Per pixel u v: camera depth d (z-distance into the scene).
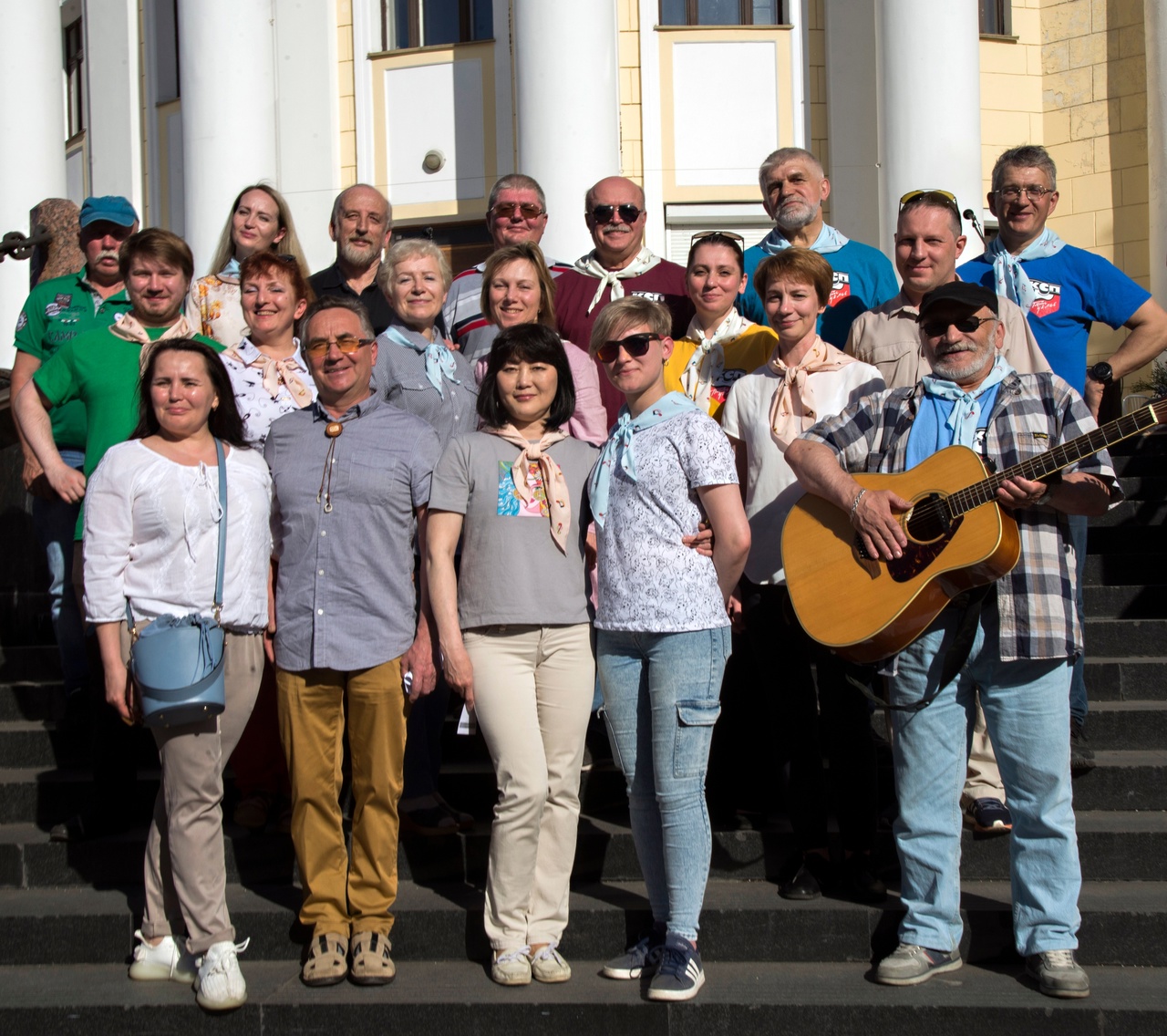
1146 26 9.79
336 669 3.76
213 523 3.74
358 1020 3.60
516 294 4.54
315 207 10.70
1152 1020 3.45
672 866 3.64
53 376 4.67
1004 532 3.47
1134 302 4.82
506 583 3.70
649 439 3.72
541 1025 3.57
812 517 3.84
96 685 4.45
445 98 10.42
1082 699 4.57
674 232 10.15
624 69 10.09
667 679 3.62
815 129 10.12
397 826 3.84
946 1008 3.50
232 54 9.77
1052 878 3.62
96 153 11.93
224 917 3.75
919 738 3.71
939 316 3.77
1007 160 4.91
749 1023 3.54
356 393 3.96
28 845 4.42
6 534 6.02
